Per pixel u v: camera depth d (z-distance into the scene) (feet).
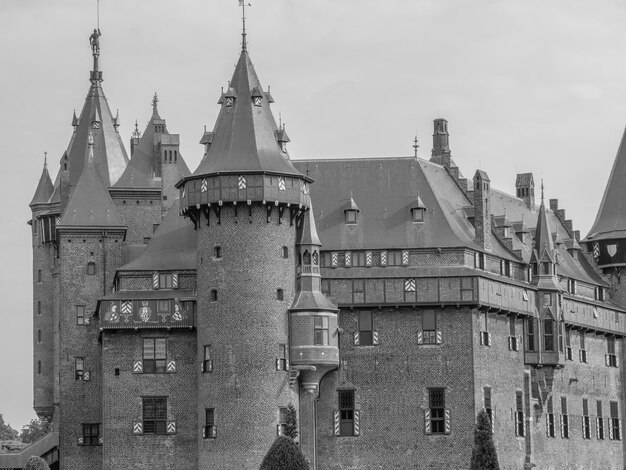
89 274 421.59
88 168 430.61
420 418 377.71
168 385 376.68
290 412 356.38
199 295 372.17
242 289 364.58
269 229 367.66
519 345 407.85
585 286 453.99
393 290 382.01
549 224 437.17
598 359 455.22
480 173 403.54
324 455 377.50
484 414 342.23
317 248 375.45
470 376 378.53
